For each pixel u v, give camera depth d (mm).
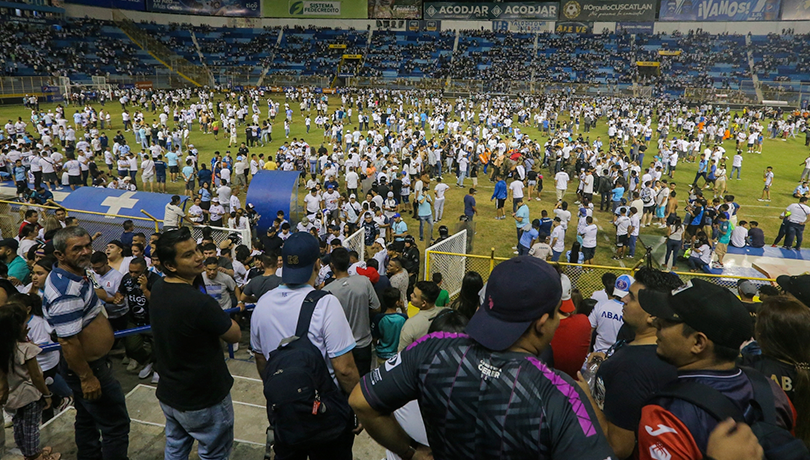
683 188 27859
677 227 16281
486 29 73562
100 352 4125
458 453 1742
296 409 2977
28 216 11469
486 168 32250
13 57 53281
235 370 7496
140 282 7426
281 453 3334
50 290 3844
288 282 3373
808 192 25734
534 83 61688
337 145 27953
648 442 1833
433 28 73625
